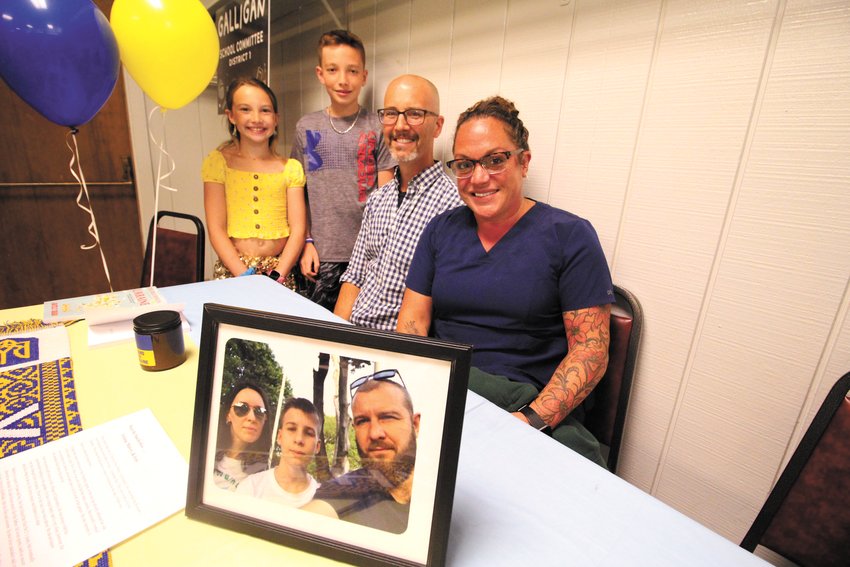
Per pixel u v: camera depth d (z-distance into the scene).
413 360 0.44
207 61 1.38
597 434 1.13
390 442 0.45
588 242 1.00
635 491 0.56
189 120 2.96
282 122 2.80
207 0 2.68
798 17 0.81
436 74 1.65
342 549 0.45
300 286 2.17
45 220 2.61
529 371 1.09
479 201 1.03
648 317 1.13
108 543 0.46
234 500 0.49
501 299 1.07
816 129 0.81
